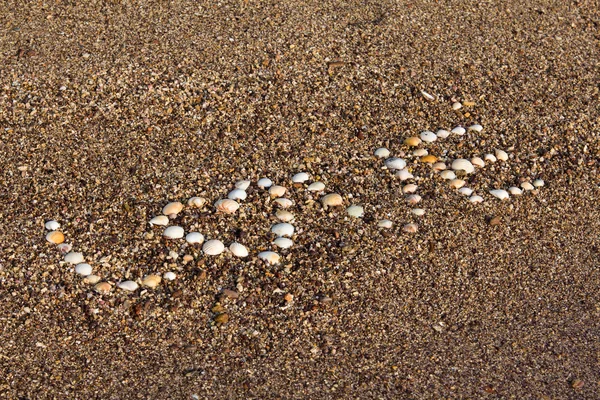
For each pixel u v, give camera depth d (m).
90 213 3.88
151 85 4.57
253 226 3.88
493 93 4.82
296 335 3.40
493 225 4.06
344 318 3.49
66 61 4.74
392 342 3.40
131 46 4.91
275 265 3.69
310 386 3.16
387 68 4.89
